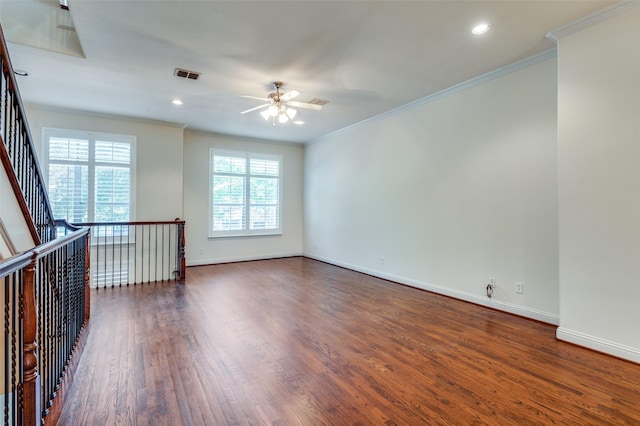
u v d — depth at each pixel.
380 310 3.90
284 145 7.76
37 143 4.85
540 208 3.46
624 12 2.57
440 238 4.55
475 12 2.62
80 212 5.14
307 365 2.56
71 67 3.56
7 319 1.44
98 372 2.43
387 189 5.45
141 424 1.85
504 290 3.80
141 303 4.16
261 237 7.50
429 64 3.57
